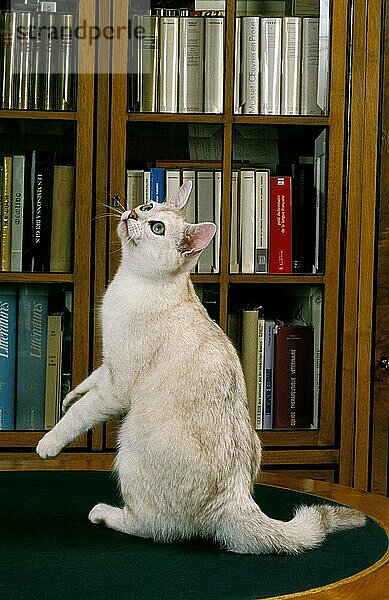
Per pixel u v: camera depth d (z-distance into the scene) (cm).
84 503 192
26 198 261
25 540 167
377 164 265
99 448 260
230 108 264
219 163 264
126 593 140
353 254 265
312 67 265
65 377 263
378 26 263
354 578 150
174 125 262
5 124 260
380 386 267
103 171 260
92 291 261
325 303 266
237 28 264
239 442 170
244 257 266
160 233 178
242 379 178
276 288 266
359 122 264
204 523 166
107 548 164
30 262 261
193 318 179
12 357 263
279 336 267
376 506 202
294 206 266
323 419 267
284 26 264
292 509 192
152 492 169
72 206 260
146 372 175
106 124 260
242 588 144
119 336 177
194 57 262
